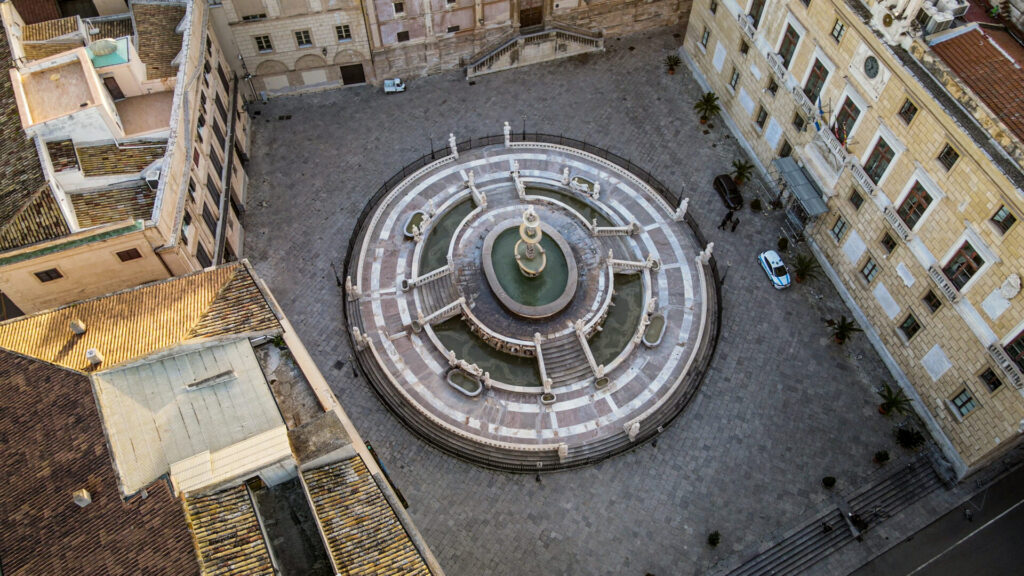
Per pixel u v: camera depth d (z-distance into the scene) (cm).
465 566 4522
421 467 4866
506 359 5322
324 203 6172
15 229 4250
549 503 4747
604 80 7031
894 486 4822
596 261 5681
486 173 6253
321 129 6650
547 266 5638
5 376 3547
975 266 4384
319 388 3897
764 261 5738
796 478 4856
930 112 4347
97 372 3488
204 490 3170
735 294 5662
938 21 4338
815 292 5694
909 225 4822
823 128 5322
